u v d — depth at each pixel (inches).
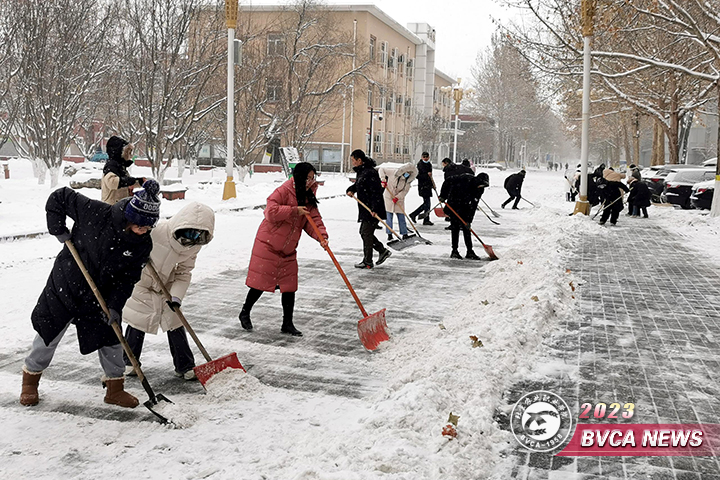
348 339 231.9
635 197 758.5
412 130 2682.1
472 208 409.7
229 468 131.5
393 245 392.5
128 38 964.6
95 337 158.2
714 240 543.5
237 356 204.4
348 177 1535.4
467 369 180.4
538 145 3809.1
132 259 154.8
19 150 1061.1
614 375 193.5
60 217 153.1
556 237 501.4
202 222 170.4
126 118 1171.9
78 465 132.6
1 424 151.4
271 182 1192.8
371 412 159.3
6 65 804.0
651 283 343.3
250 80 1146.0
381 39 2335.1
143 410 162.6
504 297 290.2
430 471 127.2
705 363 207.2
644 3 779.4
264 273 229.9
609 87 984.3
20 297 273.0
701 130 2325.3
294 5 1416.1
